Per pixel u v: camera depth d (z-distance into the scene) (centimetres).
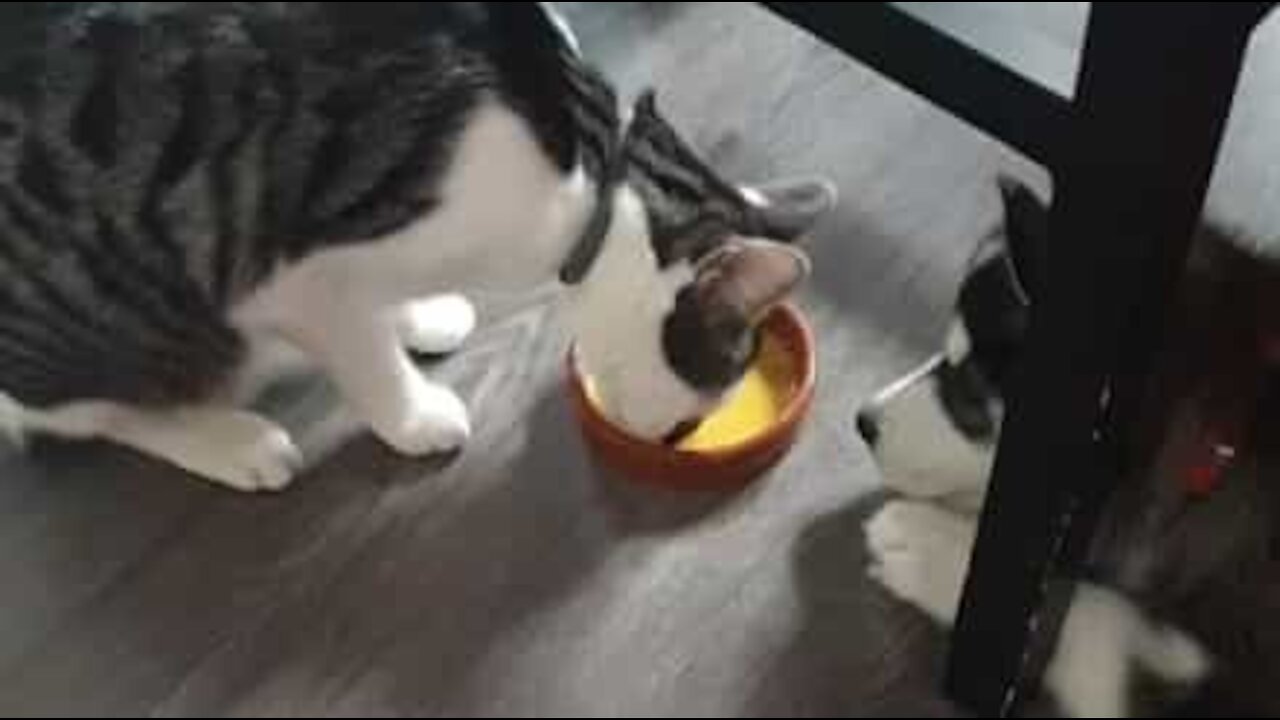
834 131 172
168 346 140
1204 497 124
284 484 146
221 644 138
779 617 139
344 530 144
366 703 134
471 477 148
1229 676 130
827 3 98
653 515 145
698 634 138
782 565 142
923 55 96
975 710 134
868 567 142
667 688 135
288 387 153
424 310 155
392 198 126
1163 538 126
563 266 136
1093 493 117
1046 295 101
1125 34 86
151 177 125
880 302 159
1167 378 115
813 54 177
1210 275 113
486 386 154
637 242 132
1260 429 121
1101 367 102
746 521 145
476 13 126
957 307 134
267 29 121
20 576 141
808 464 148
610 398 141
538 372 155
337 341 139
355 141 124
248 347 145
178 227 129
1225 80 91
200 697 135
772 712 134
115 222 128
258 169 125
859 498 146
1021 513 115
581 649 137
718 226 135
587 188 132
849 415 151
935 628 138
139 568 142
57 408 143
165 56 121
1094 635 131
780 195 147
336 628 138
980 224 164
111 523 144
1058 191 95
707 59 178
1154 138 89
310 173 125
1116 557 128
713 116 173
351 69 122
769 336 153
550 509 146
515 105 125
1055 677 132
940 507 141
